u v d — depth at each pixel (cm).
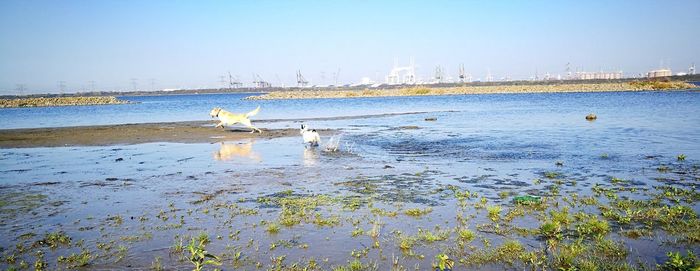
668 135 2077
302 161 1525
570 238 768
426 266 677
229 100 10475
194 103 8638
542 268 664
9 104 8006
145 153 1767
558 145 1823
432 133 2391
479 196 1038
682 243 734
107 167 1465
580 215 871
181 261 699
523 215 894
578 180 1186
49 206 998
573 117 3250
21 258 719
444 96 9619
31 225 873
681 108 3916
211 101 9931
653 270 643
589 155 1566
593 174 1255
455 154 1647
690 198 975
